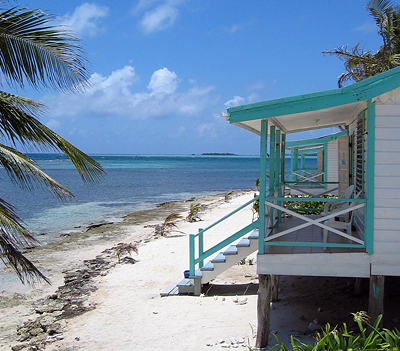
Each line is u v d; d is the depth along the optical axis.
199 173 82.00
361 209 7.37
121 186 47.28
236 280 10.38
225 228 18.22
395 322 6.71
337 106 6.36
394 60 16.16
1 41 5.91
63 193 6.43
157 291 10.06
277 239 7.65
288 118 7.57
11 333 8.11
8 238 6.21
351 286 8.88
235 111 6.28
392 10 17.23
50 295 10.34
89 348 7.09
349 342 4.95
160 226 19.36
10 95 6.27
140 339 7.25
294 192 16.83
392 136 6.00
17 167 5.88
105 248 15.58
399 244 6.07
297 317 7.50
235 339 6.82
